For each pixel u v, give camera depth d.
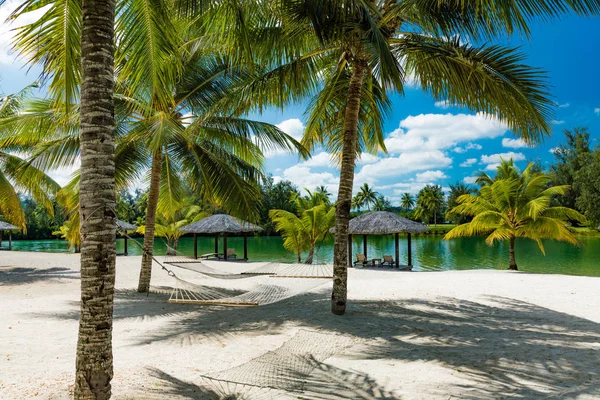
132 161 9.48
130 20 4.62
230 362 4.67
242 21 4.89
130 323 6.90
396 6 6.08
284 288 7.37
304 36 7.06
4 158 14.56
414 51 7.13
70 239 9.99
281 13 5.83
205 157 9.58
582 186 38.25
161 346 5.41
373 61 6.24
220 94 9.36
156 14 4.67
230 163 10.03
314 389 3.80
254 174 10.28
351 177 7.53
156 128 7.16
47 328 6.48
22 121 8.16
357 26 5.30
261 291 6.96
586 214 37.69
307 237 20.83
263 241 44.03
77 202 9.40
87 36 3.01
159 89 5.58
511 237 16.62
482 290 10.28
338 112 9.10
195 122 8.25
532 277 12.54
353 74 7.45
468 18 6.10
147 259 10.18
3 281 12.75
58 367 4.39
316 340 5.70
